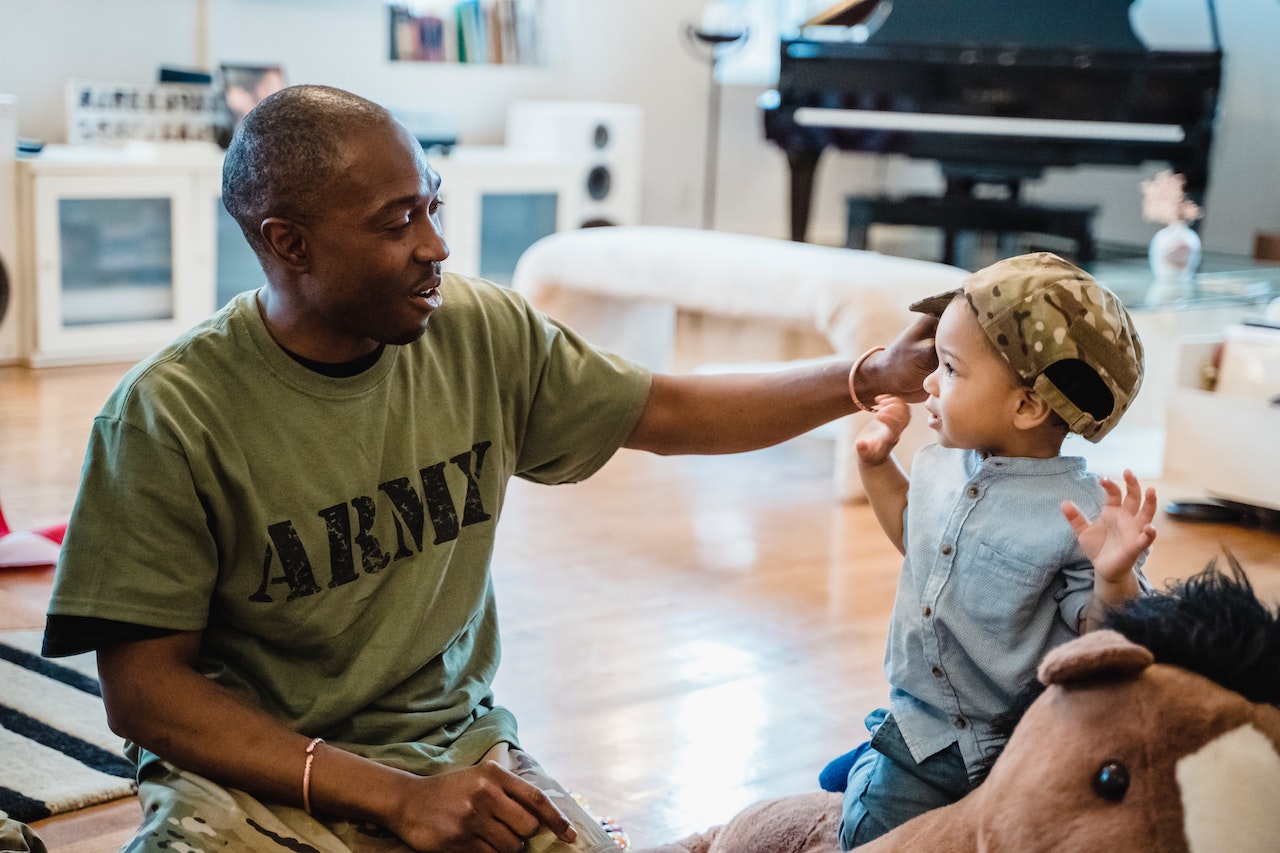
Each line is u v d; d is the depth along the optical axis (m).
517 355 1.46
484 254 5.40
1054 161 5.46
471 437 1.42
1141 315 4.12
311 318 1.28
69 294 4.41
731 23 6.98
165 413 1.24
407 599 1.35
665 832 1.84
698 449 1.54
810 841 1.41
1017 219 5.52
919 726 1.31
